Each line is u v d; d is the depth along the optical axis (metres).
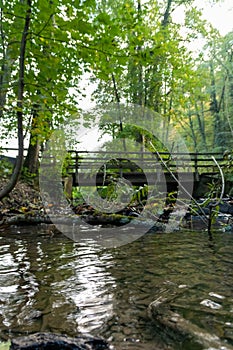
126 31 3.00
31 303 1.58
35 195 7.50
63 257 2.61
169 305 1.50
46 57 3.10
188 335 1.17
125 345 1.12
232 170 5.38
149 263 2.36
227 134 19.78
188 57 12.77
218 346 1.08
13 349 1.04
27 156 8.71
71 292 1.74
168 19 13.37
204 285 1.81
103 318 1.37
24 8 2.80
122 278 1.99
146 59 3.14
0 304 1.57
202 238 3.46
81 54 3.03
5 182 7.34
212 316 1.35
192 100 13.88
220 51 19.47
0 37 3.32
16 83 3.34
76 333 1.23
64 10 2.71
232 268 2.17
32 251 2.87
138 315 1.40
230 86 20.11
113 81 11.52
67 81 3.49
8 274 2.11
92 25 2.76
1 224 4.60
